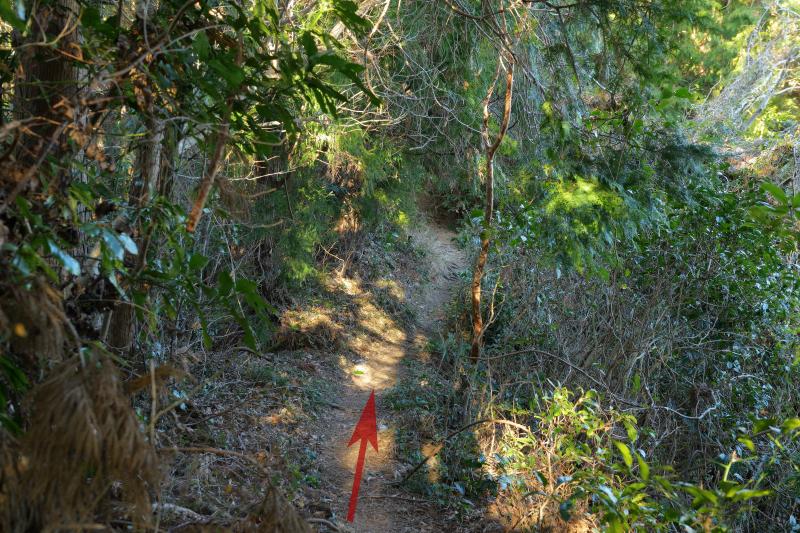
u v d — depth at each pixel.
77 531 1.93
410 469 6.86
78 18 2.59
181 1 2.97
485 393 7.54
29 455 1.82
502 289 11.16
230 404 7.32
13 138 2.39
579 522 5.33
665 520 4.04
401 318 13.45
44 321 1.92
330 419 8.32
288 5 5.49
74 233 2.55
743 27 15.52
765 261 7.99
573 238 6.38
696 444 6.69
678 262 7.95
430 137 10.48
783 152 11.37
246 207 2.94
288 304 11.53
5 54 2.85
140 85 2.75
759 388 7.59
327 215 11.51
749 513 5.72
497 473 6.53
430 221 19.19
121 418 1.86
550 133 6.86
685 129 9.31
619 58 6.12
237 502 4.19
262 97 3.26
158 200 2.88
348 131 9.11
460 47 9.66
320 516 5.55
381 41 9.20
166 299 3.02
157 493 2.04
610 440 5.95
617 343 7.60
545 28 7.77
